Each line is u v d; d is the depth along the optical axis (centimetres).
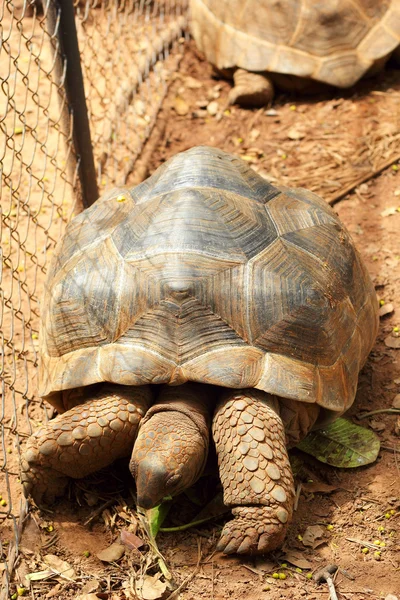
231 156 227
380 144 296
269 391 200
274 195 223
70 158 262
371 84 329
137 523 206
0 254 229
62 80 252
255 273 207
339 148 297
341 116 310
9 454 218
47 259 261
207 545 203
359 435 218
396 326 243
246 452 196
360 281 223
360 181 283
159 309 204
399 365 235
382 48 313
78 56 253
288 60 313
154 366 201
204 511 206
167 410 202
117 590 197
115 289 208
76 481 213
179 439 197
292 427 207
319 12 310
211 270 206
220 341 203
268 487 195
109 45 352
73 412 204
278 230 215
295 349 205
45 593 197
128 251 211
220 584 196
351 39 314
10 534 205
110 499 210
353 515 207
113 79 332
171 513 208
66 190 280
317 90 325
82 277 212
